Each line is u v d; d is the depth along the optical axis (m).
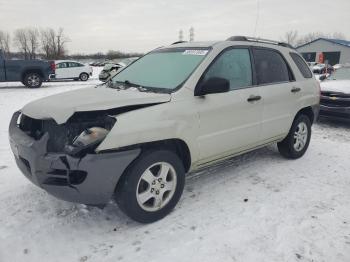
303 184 4.32
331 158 5.38
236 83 4.07
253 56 4.37
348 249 2.97
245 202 3.79
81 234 3.16
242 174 4.61
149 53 4.58
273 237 3.13
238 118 4.02
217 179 4.43
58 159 2.83
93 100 3.13
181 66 3.84
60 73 21.39
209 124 3.68
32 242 3.03
